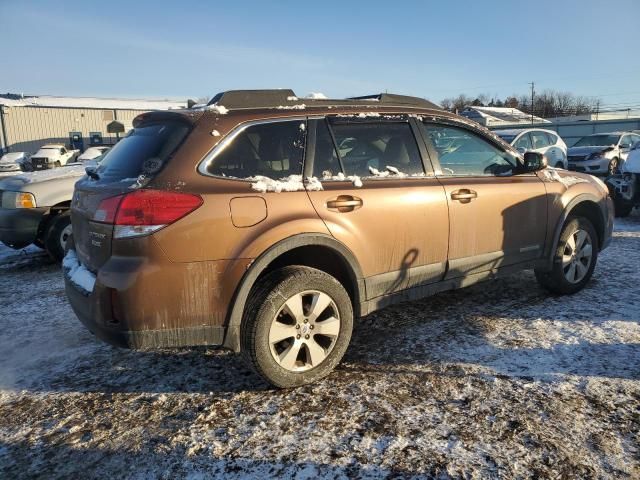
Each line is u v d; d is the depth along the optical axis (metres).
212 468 2.45
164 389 3.23
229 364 3.57
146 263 2.71
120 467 2.48
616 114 67.88
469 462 2.42
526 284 5.13
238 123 3.09
